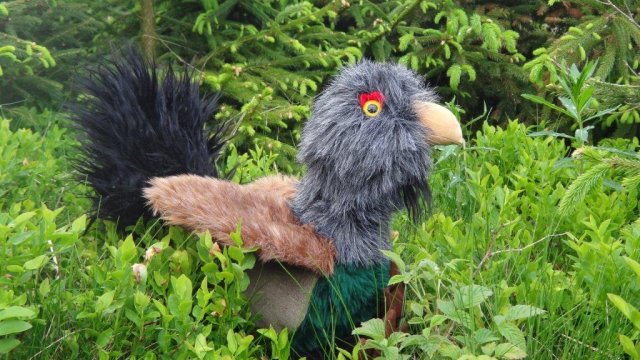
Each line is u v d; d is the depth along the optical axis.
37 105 4.70
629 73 4.20
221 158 3.71
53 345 1.84
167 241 2.07
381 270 2.04
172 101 2.41
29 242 1.87
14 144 3.09
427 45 4.62
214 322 1.93
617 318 2.03
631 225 2.51
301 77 4.18
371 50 4.87
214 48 4.41
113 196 2.32
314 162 2.02
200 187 2.02
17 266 1.73
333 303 1.95
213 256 1.92
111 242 2.34
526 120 4.77
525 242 2.41
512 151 3.32
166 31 4.82
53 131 3.56
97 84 2.37
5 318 1.54
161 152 2.31
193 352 1.78
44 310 1.88
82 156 2.67
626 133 4.25
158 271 1.98
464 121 5.17
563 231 2.67
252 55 4.43
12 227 1.79
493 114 4.93
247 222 1.91
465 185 2.98
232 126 3.87
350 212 1.98
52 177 3.10
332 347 1.91
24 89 4.59
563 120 4.42
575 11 4.63
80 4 4.79
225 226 1.91
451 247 2.33
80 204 2.91
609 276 2.06
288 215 2.03
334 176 1.97
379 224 2.04
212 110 2.55
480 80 4.87
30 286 1.95
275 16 4.59
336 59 4.26
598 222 2.65
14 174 2.86
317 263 1.89
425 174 2.05
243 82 4.10
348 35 4.62
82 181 2.59
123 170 2.29
